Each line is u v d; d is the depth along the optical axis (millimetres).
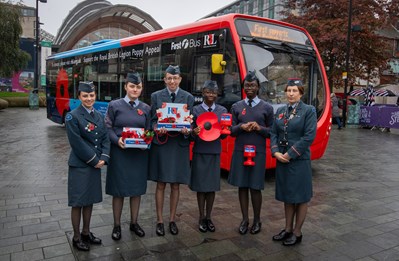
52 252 3455
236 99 5984
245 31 6238
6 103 22031
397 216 4738
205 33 6648
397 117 14305
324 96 6988
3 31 20859
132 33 36500
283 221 4480
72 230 3973
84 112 3475
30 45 34969
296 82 3744
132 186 3787
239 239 3896
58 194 5320
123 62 9469
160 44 7926
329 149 10344
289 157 3635
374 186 6305
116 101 3850
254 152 3920
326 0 19812
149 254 3479
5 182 5988
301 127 3680
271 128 3963
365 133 14352
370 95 18141
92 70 11117
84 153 3383
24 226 4070
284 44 6562
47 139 10812
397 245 3826
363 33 18328
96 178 3562
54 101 13922
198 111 4086
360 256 3559
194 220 4418
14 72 23734
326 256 3545
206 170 4016
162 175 3891
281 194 3801
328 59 19750
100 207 4781
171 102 3986
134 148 3771
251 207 5031
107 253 3473
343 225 4387
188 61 7043
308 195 3738
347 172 7441
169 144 3914
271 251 3627
